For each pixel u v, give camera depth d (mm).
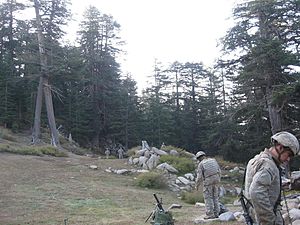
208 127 50562
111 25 56719
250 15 25438
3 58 44406
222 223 8977
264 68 23609
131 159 22547
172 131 52344
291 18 24688
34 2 34000
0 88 42094
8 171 18281
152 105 52531
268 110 25281
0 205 12109
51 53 33719
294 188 10570
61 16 35125
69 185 16219
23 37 37438
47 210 11648
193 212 11289
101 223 9781
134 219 10312
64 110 48812
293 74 23609
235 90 28688
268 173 3469
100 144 50094
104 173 19938
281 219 3625
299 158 24344
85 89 51500
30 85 43594
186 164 20969
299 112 25000
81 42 54281
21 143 32562
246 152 32156
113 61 55969
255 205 3469
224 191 18359
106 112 52531
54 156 25078
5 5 46750
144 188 17297
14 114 42219
